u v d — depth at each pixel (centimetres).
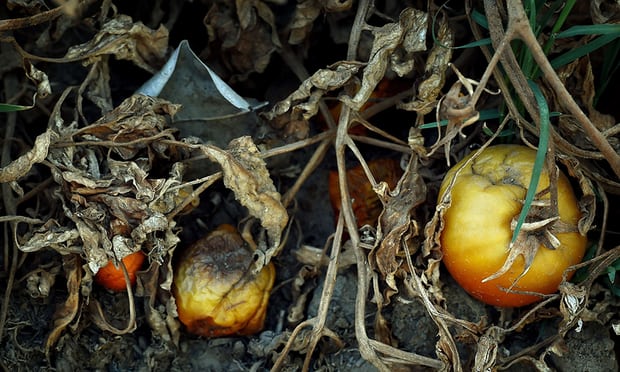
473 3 46
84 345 44
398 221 41
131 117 43
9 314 44
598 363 43
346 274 46
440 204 40
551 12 41
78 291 43
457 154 46
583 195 40
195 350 46
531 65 42
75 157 43
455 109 34
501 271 38
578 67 43
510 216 39
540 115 37
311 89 44
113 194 41
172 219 44
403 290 44
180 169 43
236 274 44
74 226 43
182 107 46
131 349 45
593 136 37
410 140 42
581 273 42
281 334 45
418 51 45
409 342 44
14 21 42
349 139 44
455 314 44
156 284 44
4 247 45
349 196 45
